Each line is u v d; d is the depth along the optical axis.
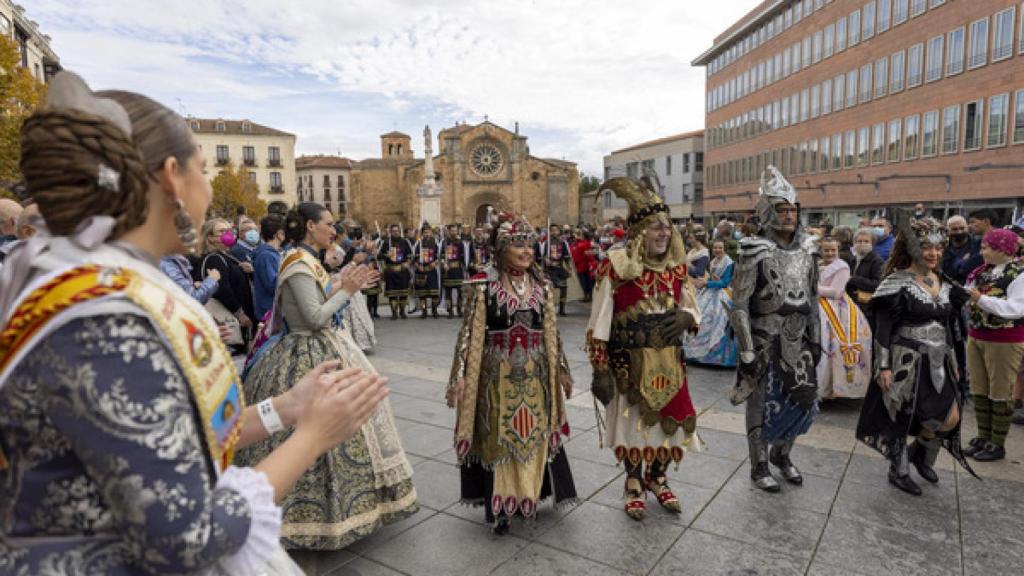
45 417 0.84
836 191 32.38
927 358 3.70
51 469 0.87
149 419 0.84
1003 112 23.09
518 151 53.94
